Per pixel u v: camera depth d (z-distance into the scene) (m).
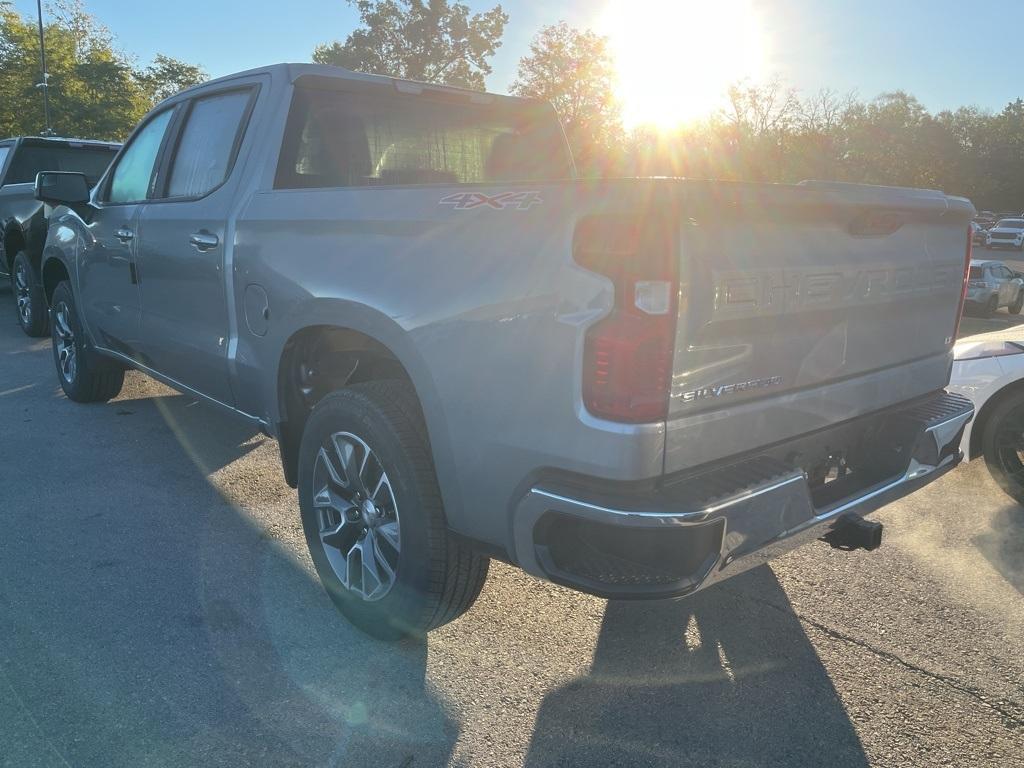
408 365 2.60
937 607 3.35
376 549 2.88
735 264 2.21
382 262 2.71
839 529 2.67
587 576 2.21
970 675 2.88
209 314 3.76
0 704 2.58
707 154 30.92
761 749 2.47
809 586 3.53
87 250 5.07
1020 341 4.54
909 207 2.73
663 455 2.14
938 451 3.01
